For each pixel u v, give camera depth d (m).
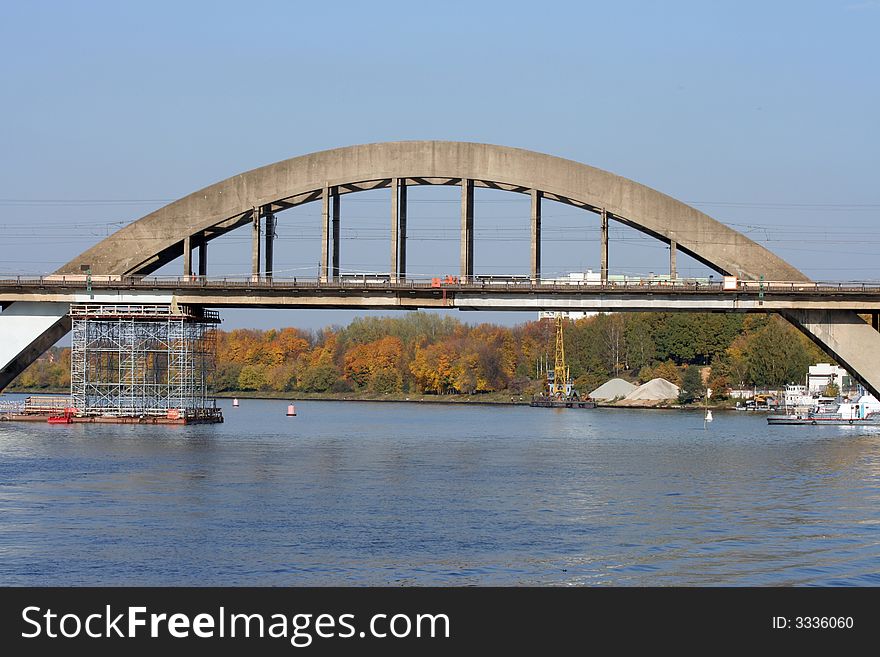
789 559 50.03
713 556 50.53
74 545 51.69
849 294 107.56
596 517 60.00
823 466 86.50
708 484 74.31
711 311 112.44
